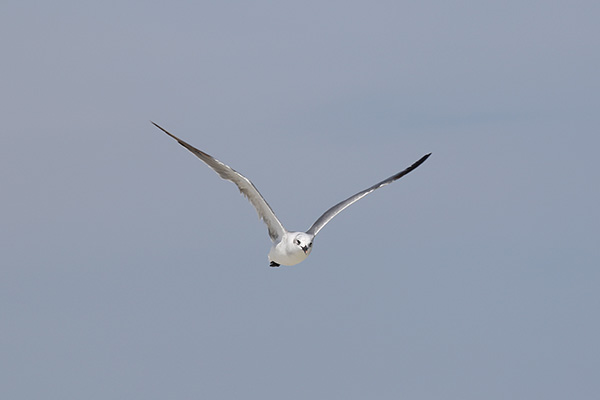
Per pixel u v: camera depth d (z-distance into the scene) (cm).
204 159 1998
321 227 2131
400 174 2231
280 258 2061
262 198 2027
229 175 2006
